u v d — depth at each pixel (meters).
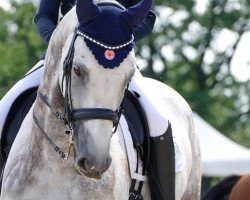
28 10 46.16
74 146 8.93
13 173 9.71
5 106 10.34
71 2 10.65
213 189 21.34
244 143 52.75
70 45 8.94
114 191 9.70
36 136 9.59
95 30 8.75
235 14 51.88
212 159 23.80
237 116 51.69
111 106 8.70
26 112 10.29
